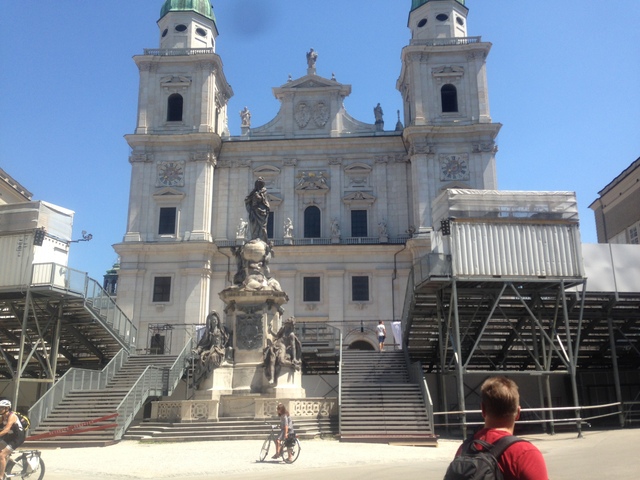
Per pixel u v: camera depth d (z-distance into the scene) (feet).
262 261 96.17
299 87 176.65
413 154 164.66
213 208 169.07
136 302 157.38
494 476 13.23
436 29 179.52
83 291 97.04
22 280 91.25
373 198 167.32
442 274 84.48
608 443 65.36
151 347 148.56
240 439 75.77
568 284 87.81
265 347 89.45
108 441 74.18
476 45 170.81
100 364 115.75
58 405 84.84
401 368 97.91
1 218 94.68
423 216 159.53
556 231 86.84
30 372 116.67
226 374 88.17
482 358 108.06
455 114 167.84
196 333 130.21
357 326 155.33
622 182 153.99
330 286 158.40
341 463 55.47
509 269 84.69
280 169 171.01
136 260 159.63
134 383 89.56
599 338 103.19
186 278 157.69
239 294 91.25
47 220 95.66
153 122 171.42
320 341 119.24
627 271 92.53
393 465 53.47
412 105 170.09
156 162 168.04
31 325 104.94
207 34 185.37
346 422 78.48
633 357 107.55
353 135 173.78
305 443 72.38
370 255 159.94
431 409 76.23
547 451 60.90
